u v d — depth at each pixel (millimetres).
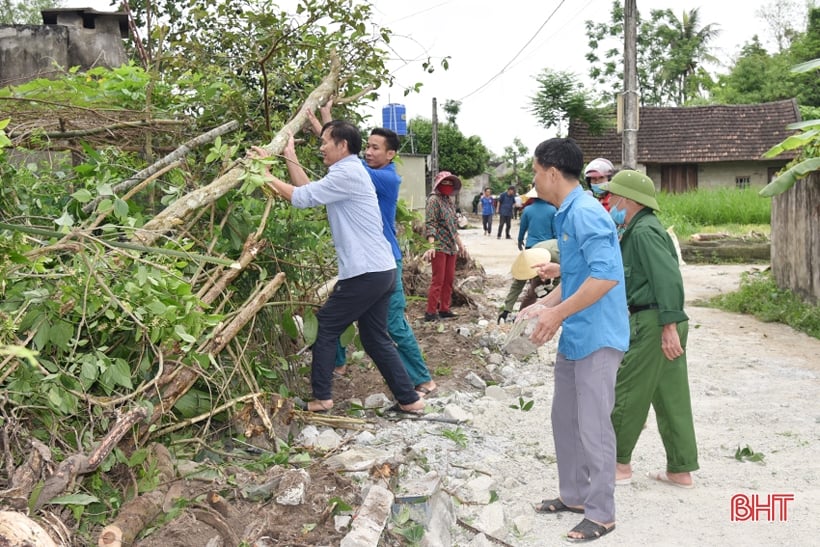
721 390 6766
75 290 3801
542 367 7473
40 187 4941
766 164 32156
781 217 11852
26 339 3762
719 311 11250
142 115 5938
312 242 5789
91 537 3357
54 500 3189
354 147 5352
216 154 5035
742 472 4906
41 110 5707
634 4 15422
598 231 3826
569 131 34719
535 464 5004
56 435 3574
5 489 3176
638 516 4281
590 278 3811
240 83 6336
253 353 5184
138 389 3945
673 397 4586
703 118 33562
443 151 50562
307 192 5129
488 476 4664
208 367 4613
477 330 8680
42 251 3760
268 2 6215
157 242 4758
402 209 7008
